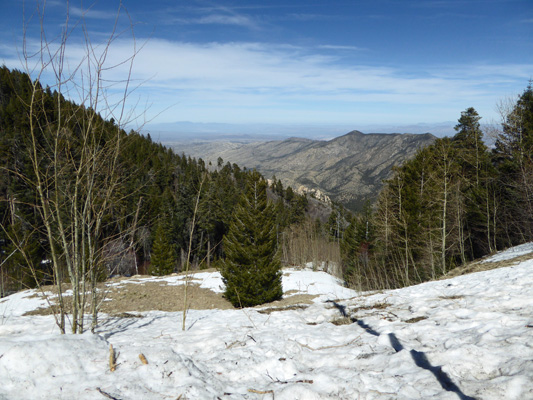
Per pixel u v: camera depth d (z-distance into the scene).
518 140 26.61
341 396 3.03
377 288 24.31
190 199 45.75
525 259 13.19
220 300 17.52
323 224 65.62
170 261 31.41
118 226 6.04
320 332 5.78
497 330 4.39
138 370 3.13
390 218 24.84
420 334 4.85
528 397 2.67
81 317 5.47
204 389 2.99
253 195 16.70
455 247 24.69
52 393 2.76
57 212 4.80
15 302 13.67
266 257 16.16
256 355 4.10
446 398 2.79
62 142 4.64
